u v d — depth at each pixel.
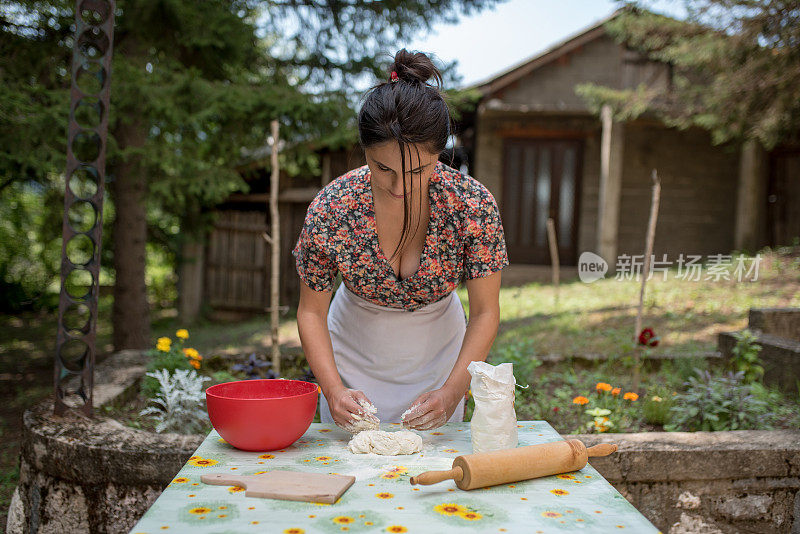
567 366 5.32
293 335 8.73
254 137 6.86
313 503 1.33
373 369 2.24
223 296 11.93
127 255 7.27
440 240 1.98
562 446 1.51
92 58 3.29
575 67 11.67
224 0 6.78
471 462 1.39
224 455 1.67
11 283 12.79
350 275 2.04
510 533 1.20
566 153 12.02
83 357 3.25
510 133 11.99
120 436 2.91
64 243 3.21
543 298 9.30
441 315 2.24
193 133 6.71
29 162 5.63
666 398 3.91
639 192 11.88
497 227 1.98
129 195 7.22
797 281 8.51
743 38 8.05
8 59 6.13
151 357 4.79
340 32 7.63
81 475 2.78
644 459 2.72
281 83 7.09
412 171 1.69
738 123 8.97
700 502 2.77
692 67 10.58
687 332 6.60
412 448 1.69
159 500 1.34
